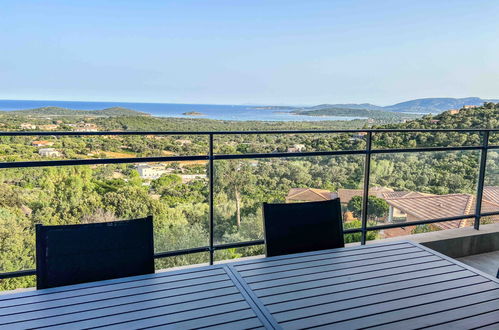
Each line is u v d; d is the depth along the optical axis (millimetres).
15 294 1251
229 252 2639
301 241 1796
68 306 1177
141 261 1514
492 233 3277
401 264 1547
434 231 3199
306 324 1083
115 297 1239
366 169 2824
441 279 1408
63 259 1418
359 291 1299
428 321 1108
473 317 1137
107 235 1490
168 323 1082
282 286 1331
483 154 3262
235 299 1230
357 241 2965
